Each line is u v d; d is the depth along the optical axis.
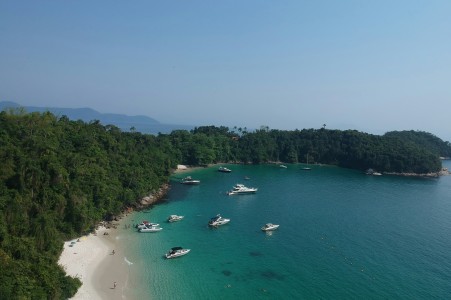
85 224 97.19
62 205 91.81
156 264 85.81
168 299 70.19
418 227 122.81
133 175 132.88
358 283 79.62
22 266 61.78
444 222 130.25
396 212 143.12
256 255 94.00
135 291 72.50
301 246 101.25
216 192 169.62
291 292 74.94
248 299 71.62
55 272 66.31
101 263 83.88
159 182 157.62
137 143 189.88
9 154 88.44
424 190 197.50
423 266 89.19
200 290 74.38
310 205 149.62
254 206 145.50
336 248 100.25
